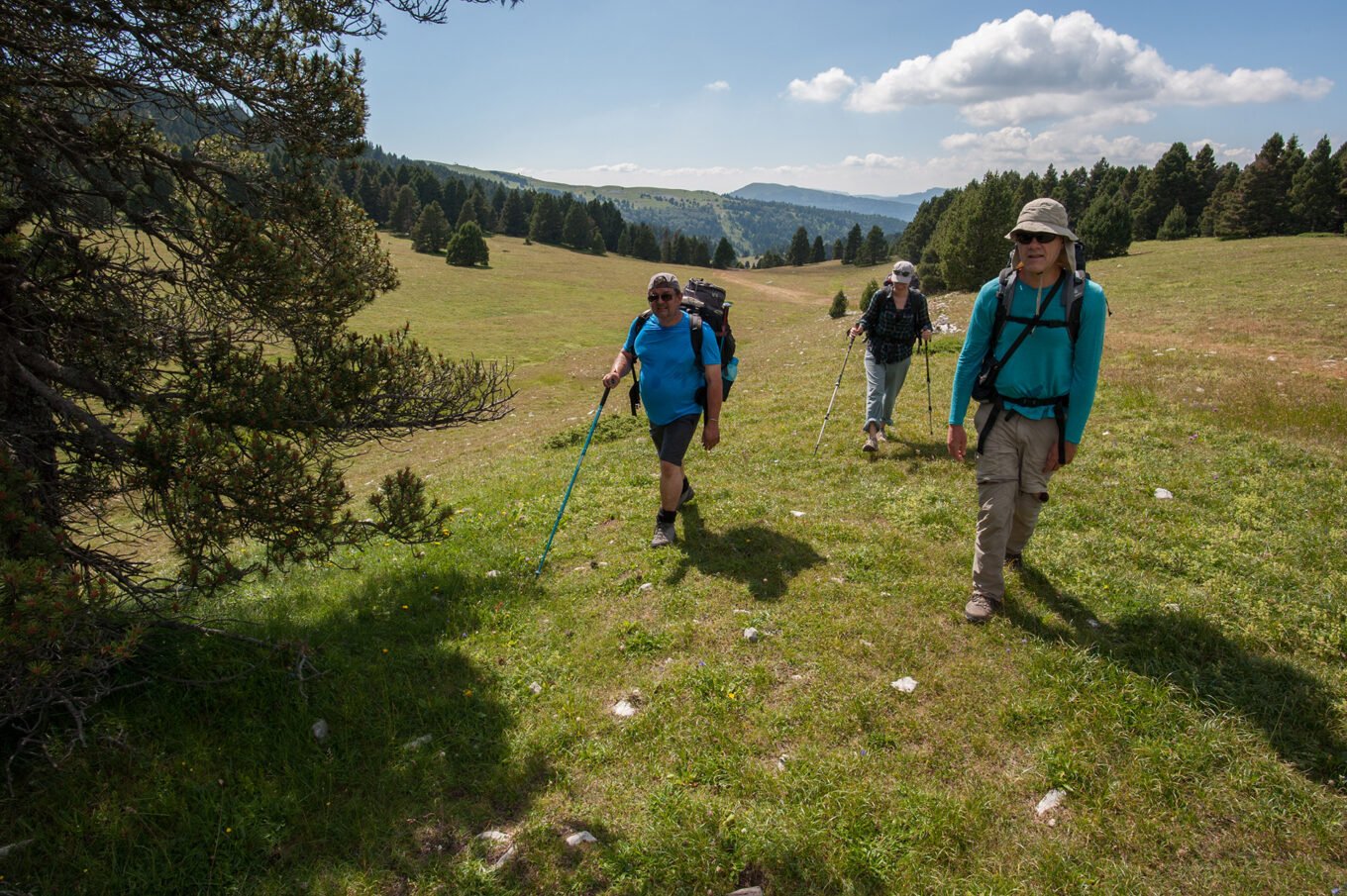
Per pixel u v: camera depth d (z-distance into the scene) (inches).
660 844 127.7
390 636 212.1
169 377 202.4
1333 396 395.9
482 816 140.6
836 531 254.1
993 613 190.9
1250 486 269.6
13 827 139.6
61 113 191.0
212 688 178.7
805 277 4655.5
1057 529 243.4
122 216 204.8
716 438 248.5
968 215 1716.3
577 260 4682.6
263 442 181.5
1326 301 834.8
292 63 206.7
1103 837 123.9
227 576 171.9
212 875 129.2
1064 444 184.2
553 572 245.8
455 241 3742.6
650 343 243.8
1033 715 152.6
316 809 144.1
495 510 320.2
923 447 347.9
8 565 132.3
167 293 214.8
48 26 179.8
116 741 156.2
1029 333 177.8
